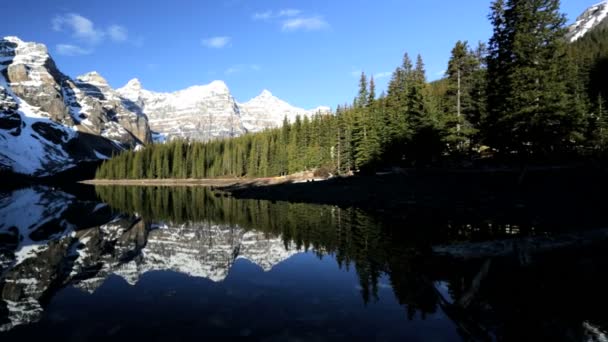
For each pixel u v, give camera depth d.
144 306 11.90
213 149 143.62
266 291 13.23
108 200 64.94
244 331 9.62
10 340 9.30
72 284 14.90
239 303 11.97
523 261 13.46
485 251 14.87
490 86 32.53
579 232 14.91
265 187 69.38
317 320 10.27
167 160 144.75
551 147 30.44
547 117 26.56
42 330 9.95
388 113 55.25
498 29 30.75
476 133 39.25
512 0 29.55
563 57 28.03
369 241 20.55
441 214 27.41
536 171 31.09
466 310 10.48
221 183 112.44
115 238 27.47
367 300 11.82
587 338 8.30
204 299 12.52
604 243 14.32
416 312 10.66
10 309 11.78
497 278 12.41
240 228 30.66
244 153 124.75
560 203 23.34
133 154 165.00
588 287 10.98
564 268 12.67
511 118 27.92
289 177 85.62
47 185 141.50
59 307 11.97
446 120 39.84
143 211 46.09
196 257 20.22
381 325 9.82
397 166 52.34
